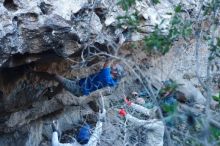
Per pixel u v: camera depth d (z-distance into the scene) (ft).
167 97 16.79
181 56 27.30
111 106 26.40
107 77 20.85
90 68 22.35
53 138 22.57
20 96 20.57
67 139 25.03
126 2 16.24
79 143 22.70
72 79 22.47
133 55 25.31
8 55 16.98
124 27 20.84
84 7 19.11
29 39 17.60
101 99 25.31
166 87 16.71
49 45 18.33
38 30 17.62
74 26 18.75
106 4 20.26
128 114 23.00
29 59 18.56
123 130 24.36
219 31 23.06
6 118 21.15
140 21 21.35
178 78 25.72
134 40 22.29
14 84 19.84
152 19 21.90
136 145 23.02
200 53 26.86
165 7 22.95
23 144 23.31
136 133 23.27
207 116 13.28
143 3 21.95
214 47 16.62
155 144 22.50
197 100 19.70
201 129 13.89
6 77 19.31
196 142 14.79
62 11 18.26
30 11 17.29
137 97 25.58
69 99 24.26
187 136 15.35
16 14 16.93
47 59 19.79
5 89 19.60
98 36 19.94
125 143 22.88
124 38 21.48
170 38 16.15
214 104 17.74
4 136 22.09
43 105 22.84
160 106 15.90
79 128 25.85
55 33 18.11
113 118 25.03
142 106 23.68
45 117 24.07
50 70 20.77
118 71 21.84
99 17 20.45
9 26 16.62
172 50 27.30
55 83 21.93
